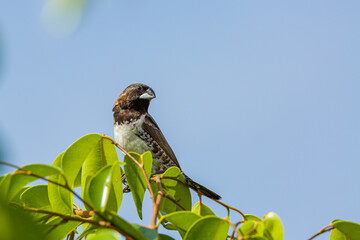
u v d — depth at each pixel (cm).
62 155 716
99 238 481
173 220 585
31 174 504
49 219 657
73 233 703
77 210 681
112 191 639
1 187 495
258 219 680
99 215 518
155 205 580
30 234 303
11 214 299
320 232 619
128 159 696
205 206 769
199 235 562
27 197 693
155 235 504
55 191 645
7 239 293
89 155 714
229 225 561
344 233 618
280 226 583
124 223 495
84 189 646
